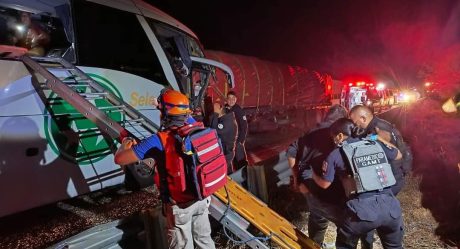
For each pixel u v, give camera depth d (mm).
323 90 16828
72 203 4426
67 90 3238
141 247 3352
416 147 9031
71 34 3967
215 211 3568
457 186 6570
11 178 3250
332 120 3969
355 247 3516
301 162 4086
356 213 3285
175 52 5559
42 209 4180
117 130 3139
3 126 3186
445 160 7270
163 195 2801
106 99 3711
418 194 6332
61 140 3664
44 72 3273
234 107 6242
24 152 3344
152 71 4914
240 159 6293
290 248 3570
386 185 3299
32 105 3412
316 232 4355
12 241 3326
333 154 3438
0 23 3574
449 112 4707
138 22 4871
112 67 4328
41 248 3205
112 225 3104
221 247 4414
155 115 4879
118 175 4352
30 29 3752
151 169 3072
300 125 15469
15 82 3277
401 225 3434
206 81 6152
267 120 12867
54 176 3602
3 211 3195
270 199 6047
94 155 4008
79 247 2732
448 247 4566
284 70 13539
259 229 3623
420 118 9977
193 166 2668
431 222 5266
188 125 2799
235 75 10789
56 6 3936
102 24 4332
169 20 5695
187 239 2928
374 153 3355
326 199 3920
